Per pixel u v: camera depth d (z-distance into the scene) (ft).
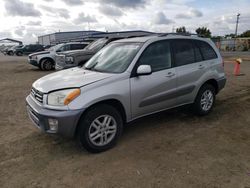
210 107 17.03
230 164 10.66
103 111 11.57
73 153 11.87
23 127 15.28
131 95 12.39
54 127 10.87
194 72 15.33
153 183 9.39
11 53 120.67
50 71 45.52
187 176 9.80
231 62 56.90
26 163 11.02
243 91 24.29
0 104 20.72
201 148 12.16
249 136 13.56
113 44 15.75
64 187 9.31
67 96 10.78
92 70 13.89
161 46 14.11
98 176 9.94
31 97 12.98
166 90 13.92
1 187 9.35
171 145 12.53
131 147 12.37
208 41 17.12
